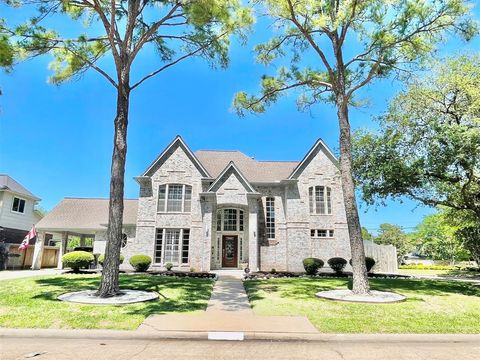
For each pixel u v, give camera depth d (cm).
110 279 1178
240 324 868
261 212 2628
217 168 2838
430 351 705
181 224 2458
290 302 1169
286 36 1684
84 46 1421
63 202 2964
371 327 853
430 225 4475
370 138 1756
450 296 1322
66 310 948
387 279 1939
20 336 780
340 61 1525
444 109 1639
